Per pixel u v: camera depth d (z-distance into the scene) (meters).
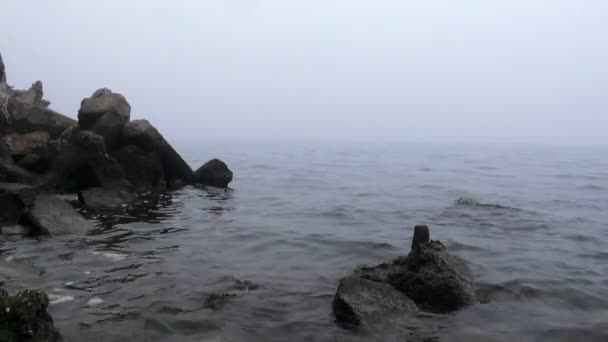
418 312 8.56
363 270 10.27
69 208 15.54
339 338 7.59
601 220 19.56
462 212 20.95
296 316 8.45
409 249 13.94
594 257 13.26
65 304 8.66
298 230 16.48
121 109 23.80
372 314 8.12
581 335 7.94
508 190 30.67
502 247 14.27
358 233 16.20
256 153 87.62
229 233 15.64
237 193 26.44
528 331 8.05
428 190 30.00
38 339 6.22
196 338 7.40
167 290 9.59
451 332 7.90
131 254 12.43
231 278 10.55
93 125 23.02
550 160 75.00
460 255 13.16
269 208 21.58
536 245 14.68
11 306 6.17
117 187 21.17
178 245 13.67
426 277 9.12
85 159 20.62
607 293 10.13
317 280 10.66
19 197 14.85
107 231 15.08
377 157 79.12
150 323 7.89
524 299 9.60
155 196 23.11
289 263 12.16
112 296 9.16
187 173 26.94
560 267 12.09
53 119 23.73
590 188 32.22
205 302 8.96
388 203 23.86
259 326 7.99
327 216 19.69
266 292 9.67
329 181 35.12
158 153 25.09
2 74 29.58
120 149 23.58
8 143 20.62
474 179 38.53
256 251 13.36
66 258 11.77
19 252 12.16
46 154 20.80
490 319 8.48
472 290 9.44
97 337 7.33
